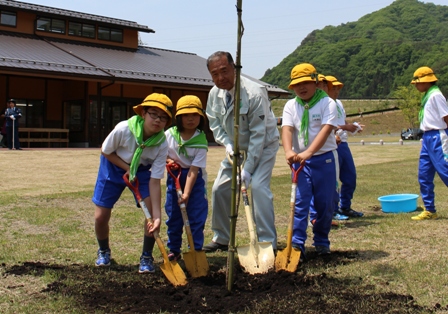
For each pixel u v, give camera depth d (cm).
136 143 399
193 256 399
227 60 432
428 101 605
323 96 437
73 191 863
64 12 2347
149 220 390
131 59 2409
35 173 1108
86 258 447
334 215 633
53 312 316
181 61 2745
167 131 447
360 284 365
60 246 490
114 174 413
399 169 1327
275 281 371
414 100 5300
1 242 503
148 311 318
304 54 13700
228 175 479
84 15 2414
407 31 16225
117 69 2083
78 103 2158
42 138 2083
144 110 394
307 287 361
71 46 2312
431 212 614
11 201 729
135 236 538
